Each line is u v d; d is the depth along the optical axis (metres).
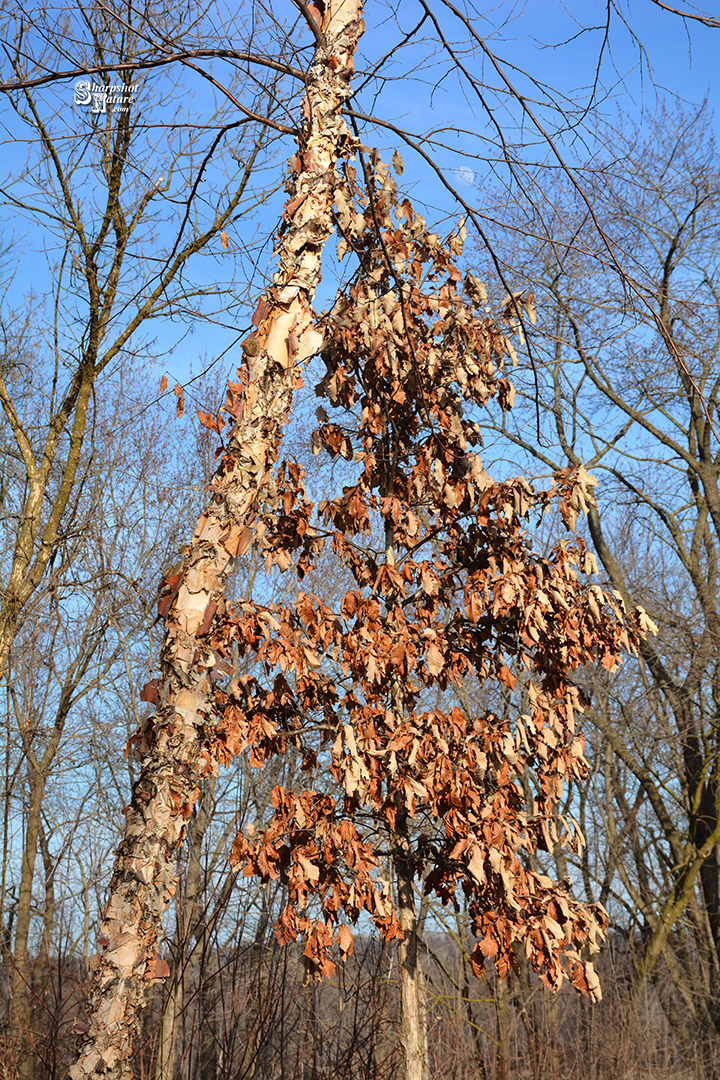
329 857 4.15
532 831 4.52
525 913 4.15
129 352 8.06
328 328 4.90
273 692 4.54
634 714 14.84
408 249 5.19
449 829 4.34
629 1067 10.12
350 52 4.15
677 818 16.56
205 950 6.09
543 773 4.71
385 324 4.82
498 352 5.18
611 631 4.66
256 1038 6.37
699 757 14.77
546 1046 9.79
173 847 3.18
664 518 16.38
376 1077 6.75
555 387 15.48
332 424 5.27
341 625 4.71
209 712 3.83
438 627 4.91
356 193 4.89
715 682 13.73
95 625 13.00
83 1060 2.88
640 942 14.59
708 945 13.33
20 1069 6.99
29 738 12.59
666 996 13.42
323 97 4.04
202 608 3.31
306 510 5.08
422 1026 4.53
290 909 4.12
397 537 5.26
